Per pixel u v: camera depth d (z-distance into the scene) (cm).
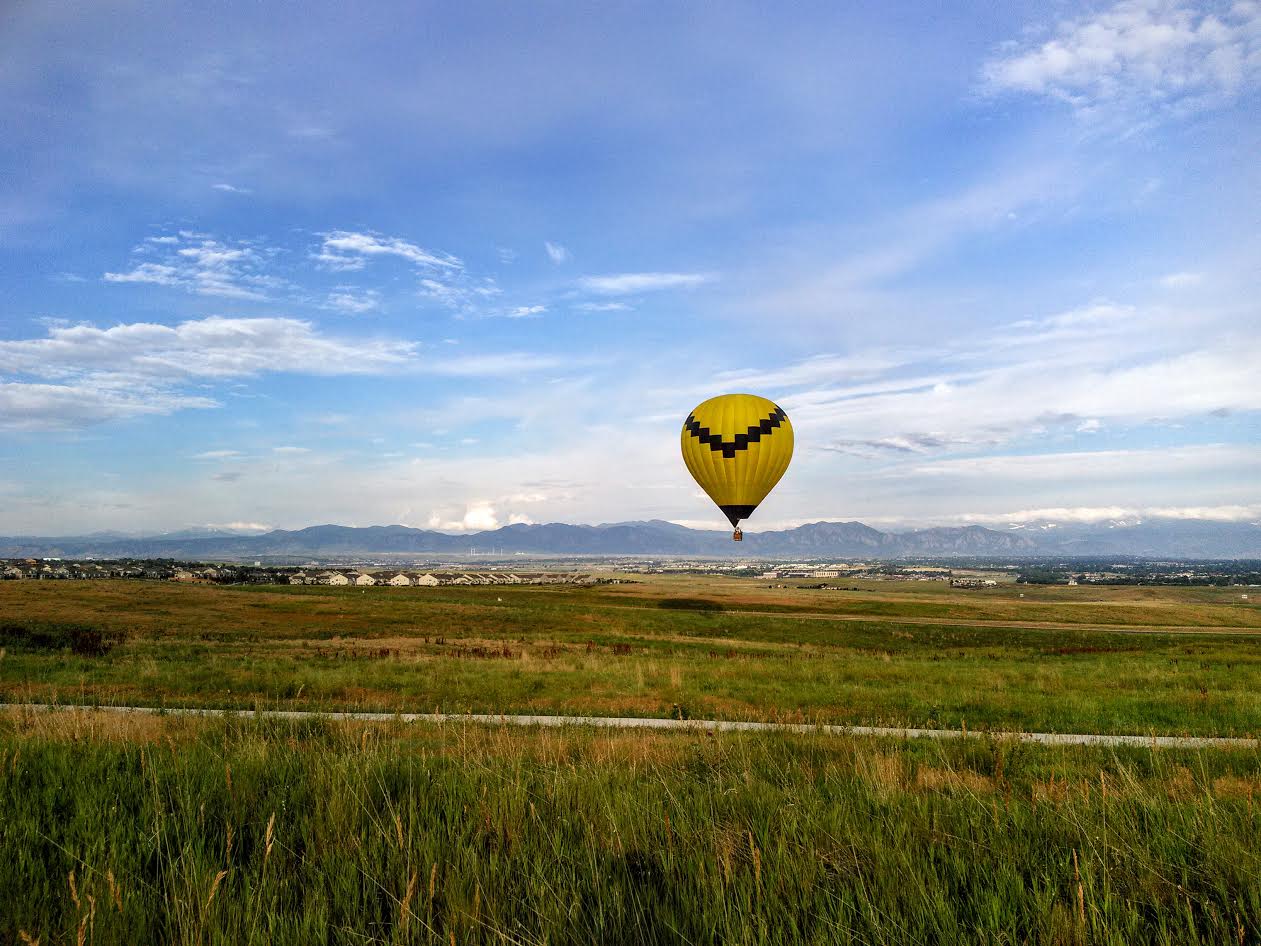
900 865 413
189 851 413
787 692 1966
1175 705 1766
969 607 10075
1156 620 9131
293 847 457
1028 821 521
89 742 810
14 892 379
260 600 6706
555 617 6431
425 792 570
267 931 331
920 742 1146
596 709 1733
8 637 3488
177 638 3938
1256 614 9812
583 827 486
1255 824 498
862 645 5838
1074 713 1656
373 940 326
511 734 1176
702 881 375
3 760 633
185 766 643
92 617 4878
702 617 7194
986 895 373
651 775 737
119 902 338
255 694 1834
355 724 1249
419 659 2839
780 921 340
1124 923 352
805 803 551
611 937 335
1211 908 366
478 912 338
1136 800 585
